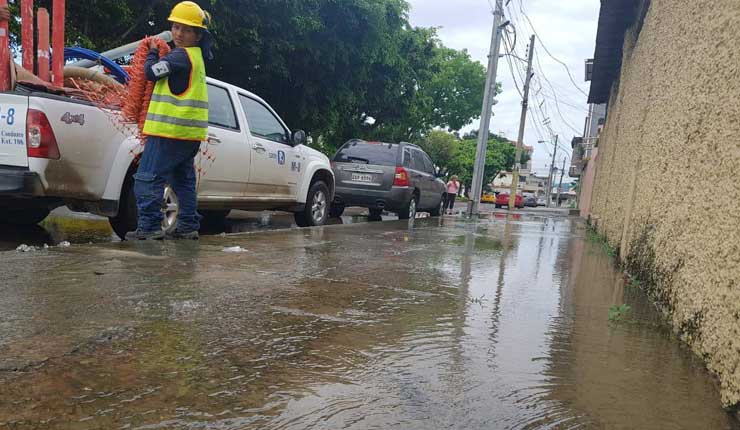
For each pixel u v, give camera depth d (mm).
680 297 2836
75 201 4820
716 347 2131
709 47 2943
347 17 14492
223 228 8203
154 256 3924
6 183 4316
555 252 6453
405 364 2053
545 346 2414
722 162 2432
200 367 1877
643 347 2508
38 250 3930
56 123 4441
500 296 3465
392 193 11023
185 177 4980
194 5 4547
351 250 5203
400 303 3045
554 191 107125
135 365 1849
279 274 3641
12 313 2320
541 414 1690
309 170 8195
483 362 2133
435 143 55156
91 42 10531
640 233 4508
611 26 9680
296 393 1729
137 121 4645
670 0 4480
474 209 16266
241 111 6773
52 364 1808
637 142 5512
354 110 20172
